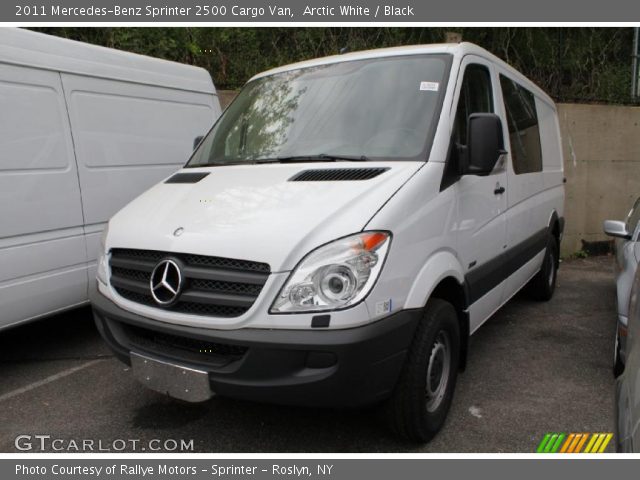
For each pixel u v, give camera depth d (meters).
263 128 4.03
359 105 3.72
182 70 5.88
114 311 3.18
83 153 4.72
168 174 5.60
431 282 3.02
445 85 3.58
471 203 3.65
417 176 3.10
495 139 3.34
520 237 4.83
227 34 9.60
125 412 3.72
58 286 4.52
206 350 2.91
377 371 2.70
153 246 3.03
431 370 3.17
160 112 5.53
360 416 3.56
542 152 5.66
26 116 4.28
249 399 2.72
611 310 6.03
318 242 2.69
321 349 2.57
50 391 4.06
